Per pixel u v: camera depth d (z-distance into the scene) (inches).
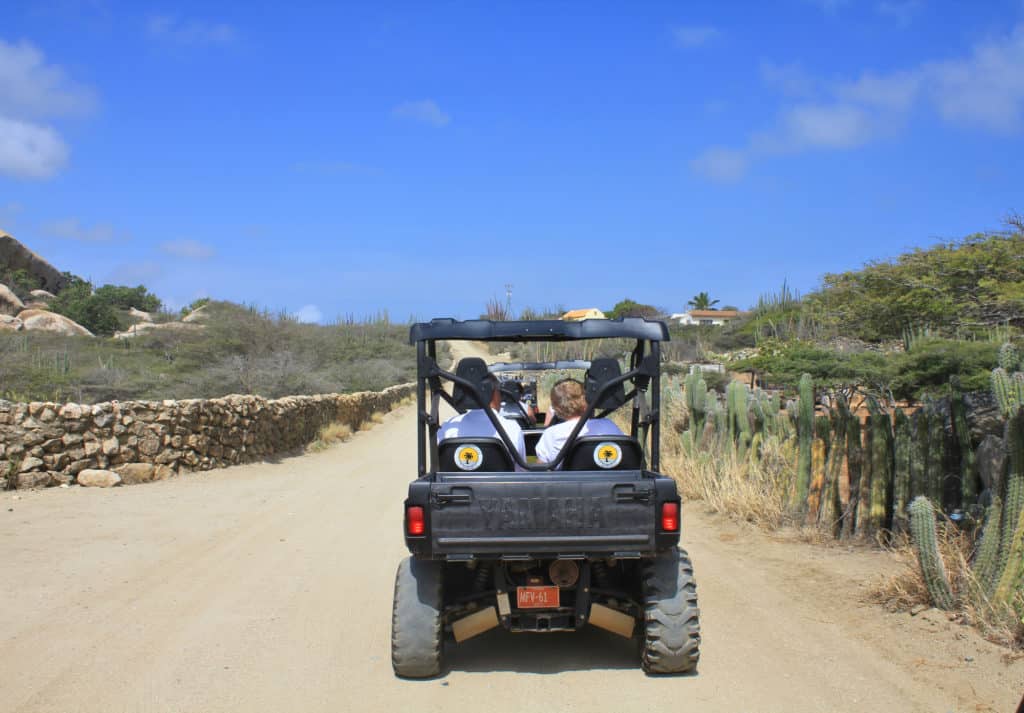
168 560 306.0
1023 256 494.6
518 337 206.4
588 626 236.5
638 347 231.3
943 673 187.3
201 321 1838.1
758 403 425.4
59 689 183.5
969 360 413.7
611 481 181.3
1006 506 214.4
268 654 208.7
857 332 609.0
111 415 478.0
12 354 1166.3
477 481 182.5
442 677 194.1
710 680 188.9
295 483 518.3
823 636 217.3
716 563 301.9
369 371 1624.0
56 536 336.8
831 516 327.0
